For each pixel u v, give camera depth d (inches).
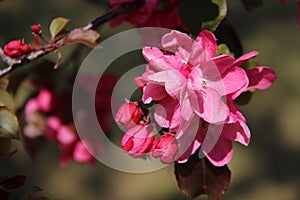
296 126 67.8
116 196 64.3
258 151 67.7
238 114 23.1
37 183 57.8
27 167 57.0
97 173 63.5
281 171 67.4
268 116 68.3
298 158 67.7
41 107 29.4
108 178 64.1
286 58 69.6
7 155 25.0
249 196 66.3
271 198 66.5
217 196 24.1
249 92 24.8
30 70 29.2
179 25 25.3
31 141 29.8
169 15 25.4
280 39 70.1
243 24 69.8
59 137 29.3
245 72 23.0
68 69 30.0
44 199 24.6
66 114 29.5
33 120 29.4
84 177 62.9
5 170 56.1
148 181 64.5
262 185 66.7
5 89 26.1
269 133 68.0
